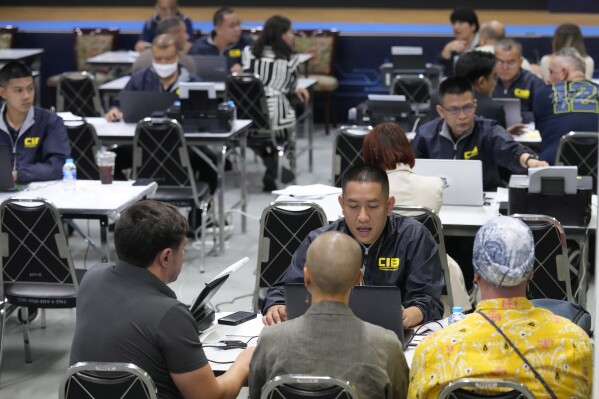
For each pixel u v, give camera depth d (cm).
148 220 353
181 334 348
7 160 625
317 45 1330
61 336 632
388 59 1350
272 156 987
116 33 1373
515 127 812
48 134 674
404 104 812
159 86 888
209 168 850
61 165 670
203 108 788
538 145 800
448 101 643
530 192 550
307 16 1540
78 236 832
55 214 529
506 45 911
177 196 730
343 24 1474
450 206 604
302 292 369
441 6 1570
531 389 301
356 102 1368
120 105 841
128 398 331
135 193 625
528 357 303
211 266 767
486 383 294
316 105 1379
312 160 1121
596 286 292
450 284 495
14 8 1614
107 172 650
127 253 354
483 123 655
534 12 1540
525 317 307
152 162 727
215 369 378
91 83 962
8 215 533
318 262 318
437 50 1342
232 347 397
